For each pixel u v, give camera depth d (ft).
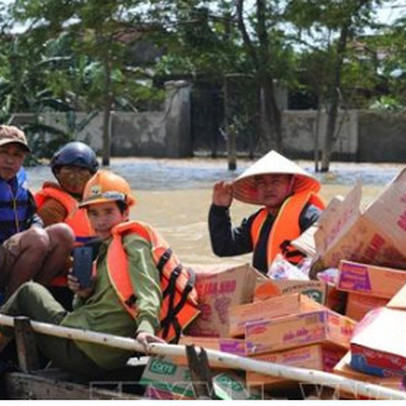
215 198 26.32
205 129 128.67
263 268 25.20
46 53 116.57
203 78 117.60
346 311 18.93
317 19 96.73
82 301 19.75
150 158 128.06
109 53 104.78
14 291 22.49
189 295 19.20
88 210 19.49
